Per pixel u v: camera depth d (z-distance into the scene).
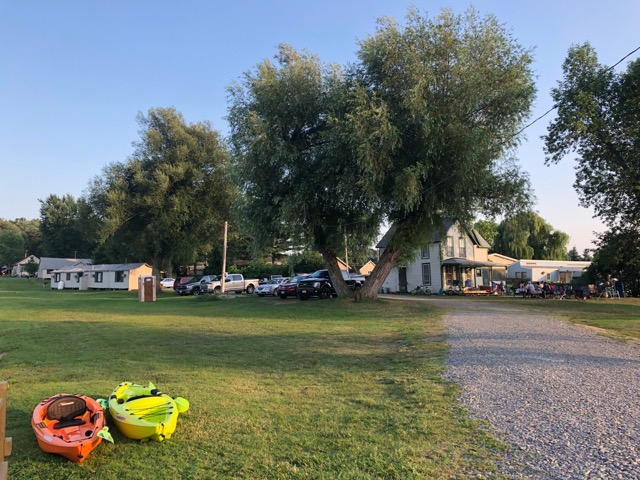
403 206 20.36
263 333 14.88
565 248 61.84
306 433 5.49
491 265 42.16
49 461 4.87
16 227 125.50
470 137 19.05
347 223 23.03
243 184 22.62
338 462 4.60
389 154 19.77
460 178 19.42
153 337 14.41
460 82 19.77
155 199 42.16
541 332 13.02
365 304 21.98
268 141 20.86
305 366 9.74
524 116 20.72
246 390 7.71
